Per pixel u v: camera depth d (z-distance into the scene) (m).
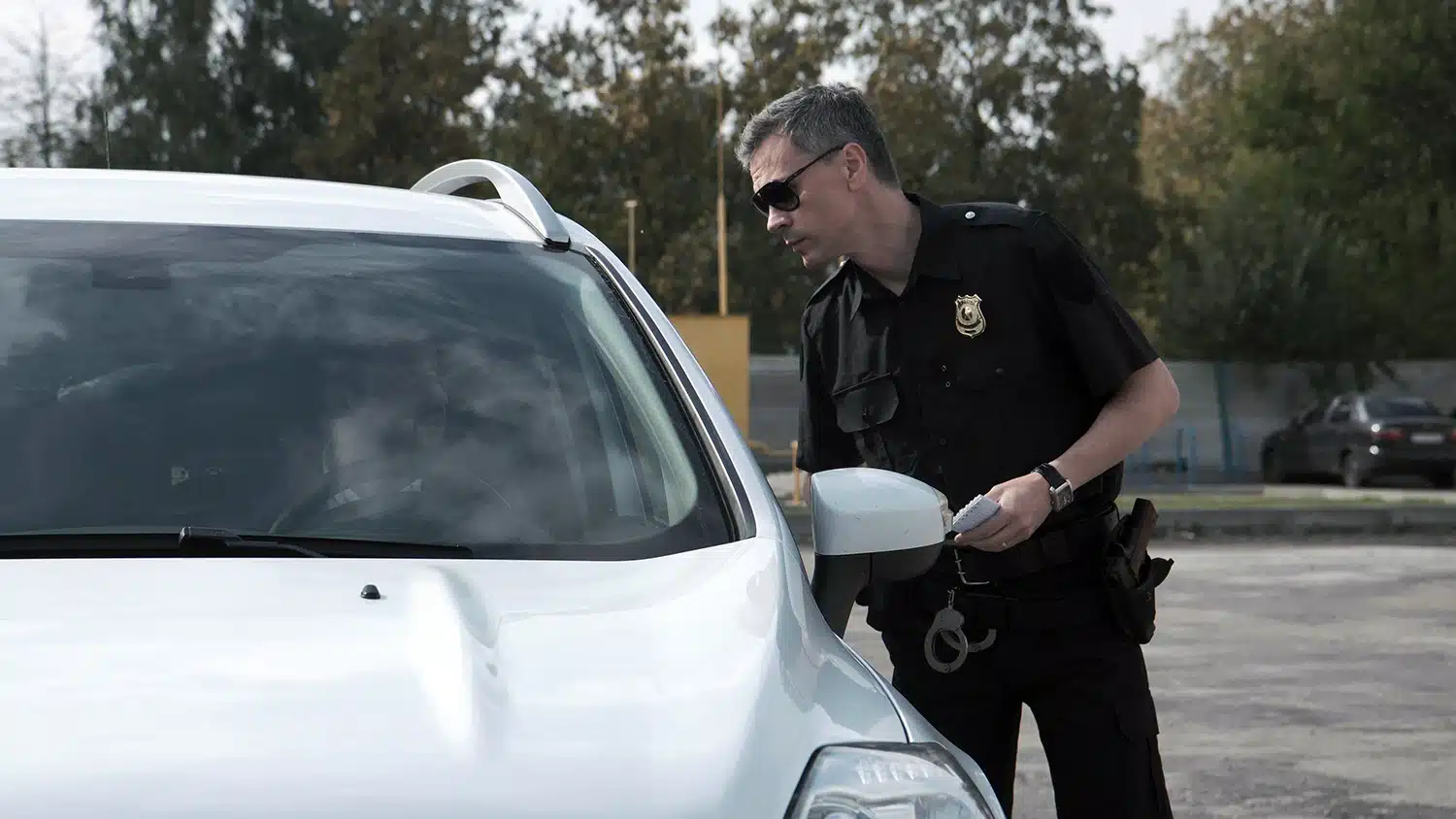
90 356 2.54
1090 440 3.11
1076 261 3.19
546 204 3.13
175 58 56.06
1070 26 53.03
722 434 2.61
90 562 2.14
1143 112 68.12
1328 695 7.64
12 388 2.47
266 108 57.84
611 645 1.98
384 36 52.22
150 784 1.62
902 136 51.84
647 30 53.75
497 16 53.81
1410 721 7.07
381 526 2.35
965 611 3.23
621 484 2.49
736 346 25.36
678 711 1.85
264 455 2.43
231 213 2.93
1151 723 3.26
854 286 3.35
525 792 1.68
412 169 51.53
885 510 2.40
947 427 3.24
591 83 54.28
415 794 1.65
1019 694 3.31
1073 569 3.22
